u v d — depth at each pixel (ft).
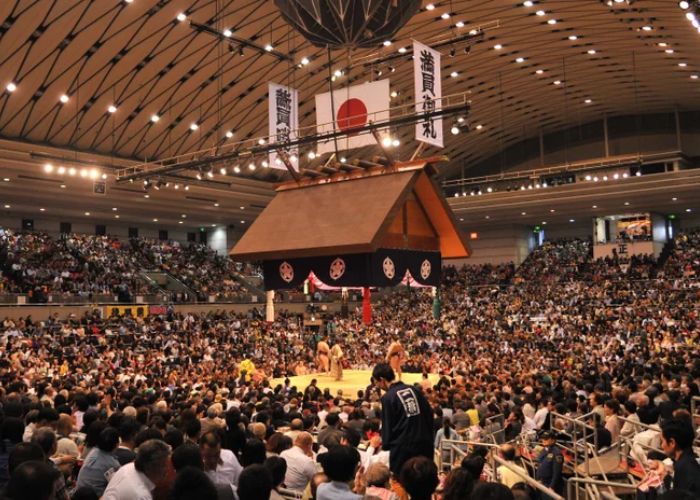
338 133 38.50
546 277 135.64
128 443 18.79
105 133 90.22
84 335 82.33
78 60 75.20
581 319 102.63
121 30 72.59
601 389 38.55
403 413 16.84
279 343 91.76
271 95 54.03
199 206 119.03
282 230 31.78
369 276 30.32
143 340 84.17
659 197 116.88
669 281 114.62
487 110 122.62
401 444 16.58
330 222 30.63
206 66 84.74
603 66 104.27
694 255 126.82
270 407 30.14
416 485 11.93
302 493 18.62
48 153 87.45
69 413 24.99
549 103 124.26
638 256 131.95
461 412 30.40
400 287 139.44
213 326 100.17
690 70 103.96
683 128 131.13
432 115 44.16
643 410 26.30
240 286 131.54
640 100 124.06
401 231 32.30
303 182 33.76
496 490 9.72
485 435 27.84
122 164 94.79
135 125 91.04
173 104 90.07
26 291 96.12
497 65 102.06
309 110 102.53
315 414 31.04
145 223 138.51
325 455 14.20
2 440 16.17
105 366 64.49
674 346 75.97
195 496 10.53
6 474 15.33
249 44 72.90
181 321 99.25
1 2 61.57
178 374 58.75
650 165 128.57
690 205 125.90
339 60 89.97
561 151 140.97
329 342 92.17
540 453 25.02
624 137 134.72
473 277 145.28
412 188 30.73
